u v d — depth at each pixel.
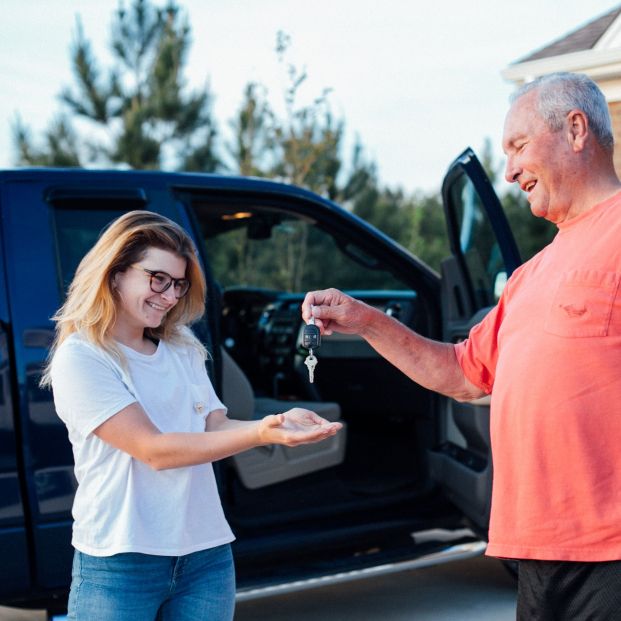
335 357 4.23
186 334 2.09
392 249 3.69
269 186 3.44
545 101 1.91
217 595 1.95
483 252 3.37
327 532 3.44
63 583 2.91
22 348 2.86
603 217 1.86
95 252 1.92
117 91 12.12
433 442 3.79
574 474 1.78
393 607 3.65
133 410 1.85
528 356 1.86
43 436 2.86
